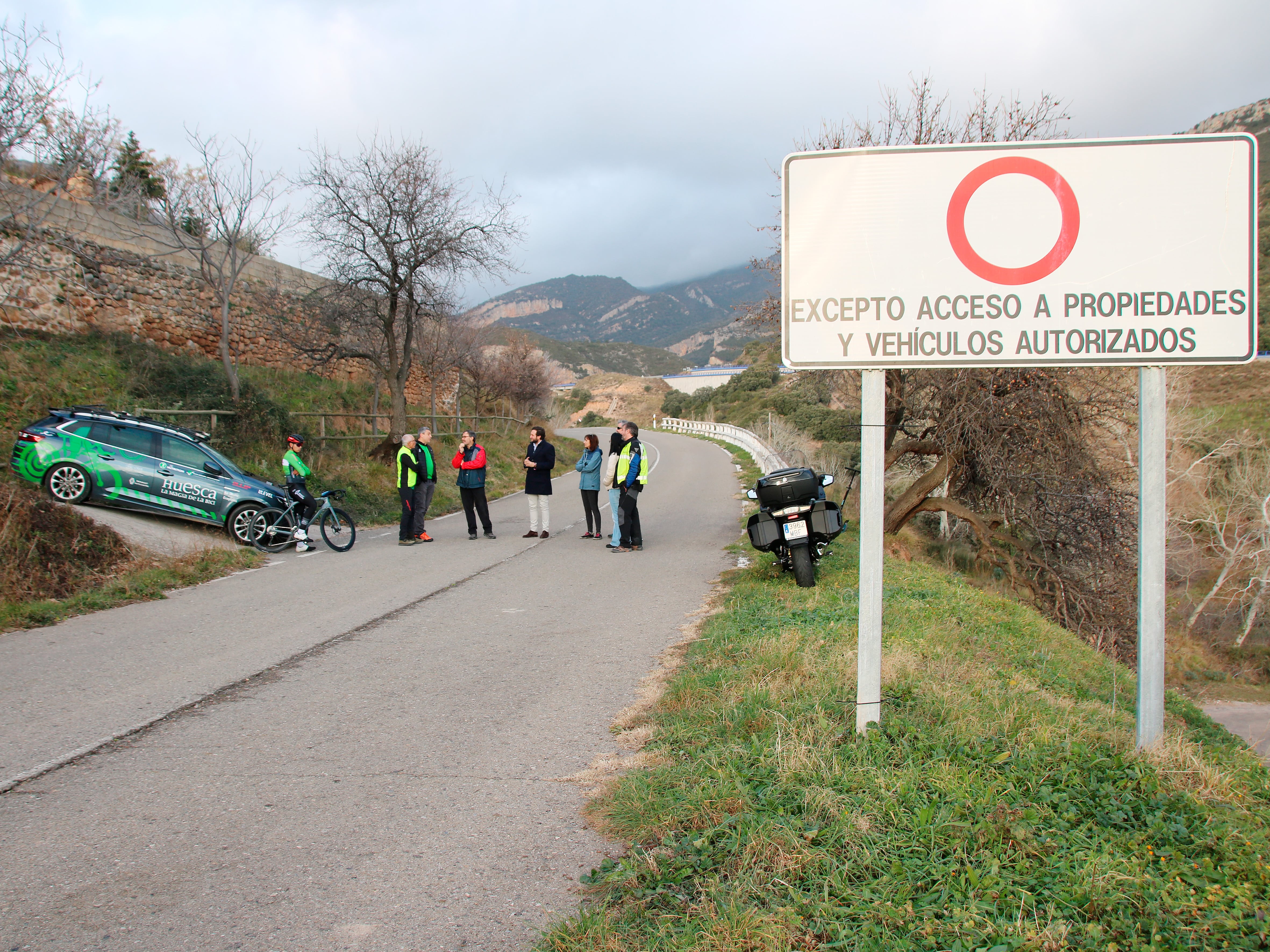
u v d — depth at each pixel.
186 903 3.02
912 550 14.61
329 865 3.30
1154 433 4.31
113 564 9.58
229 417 16.08
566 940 2.64
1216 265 4.25
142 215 17.94
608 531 14.80
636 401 104.12
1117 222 4.29
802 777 3.71
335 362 23.77
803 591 8.62
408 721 5.09
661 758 4.29
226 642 7.11
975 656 6.68
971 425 12.13
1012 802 3.47
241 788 4.08
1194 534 23.70
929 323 4.39
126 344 16.50
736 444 38.72
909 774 3.64
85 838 3.55
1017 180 4.32
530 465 13.80
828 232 4.43
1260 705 17.75
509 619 8.01
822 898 2.78
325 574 10.55
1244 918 2.62
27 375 13.77
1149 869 2.95
